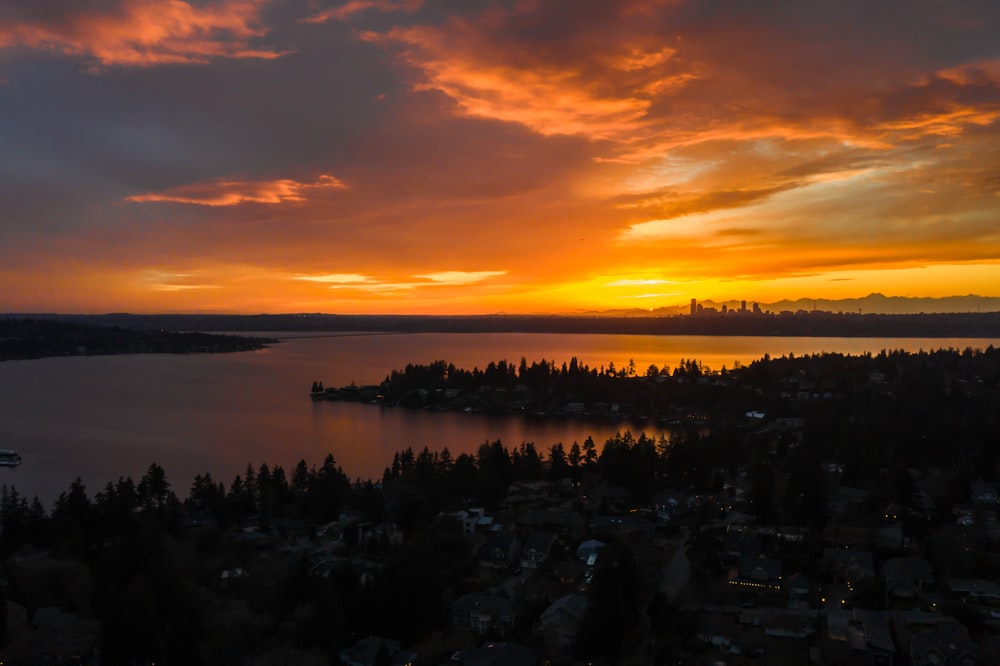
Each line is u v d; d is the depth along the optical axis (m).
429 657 74.19
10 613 79.56
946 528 99.56
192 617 77.12
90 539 108.38
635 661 72.62
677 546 106.12
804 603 84.62
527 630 80.38
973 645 70.69
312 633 77.00
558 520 114.00
